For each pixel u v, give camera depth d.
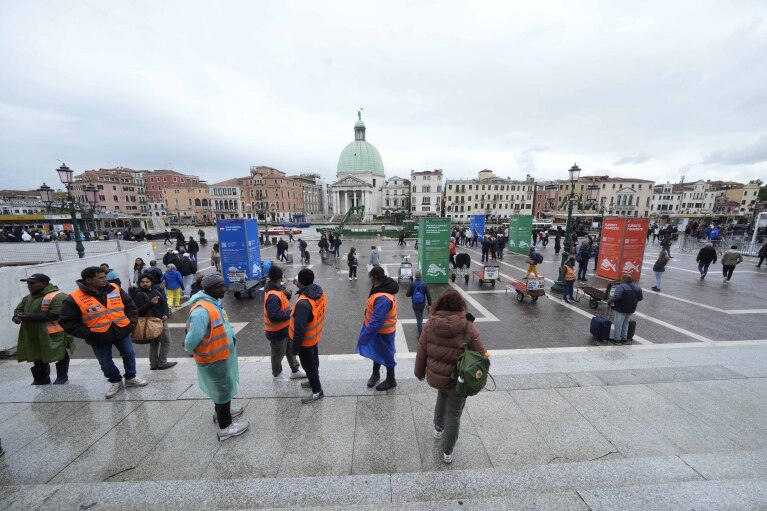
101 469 3.18
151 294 5.61
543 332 8.56
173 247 30.25
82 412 4.16
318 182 121.31
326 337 8.47
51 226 36.84
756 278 14.91
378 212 109.25
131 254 13.05
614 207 82.44
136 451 3.42
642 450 3.44
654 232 31.78
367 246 30.72
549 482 2.86
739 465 3.05
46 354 4.84
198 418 4.02
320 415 4.03
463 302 3.09
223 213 88.06
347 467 3.16
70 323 4.14
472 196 90.62
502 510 2.46
